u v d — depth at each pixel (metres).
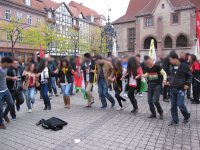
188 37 27.78
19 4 28.39
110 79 6.13
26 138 4.09
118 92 6.16
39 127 4.79
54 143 3.80
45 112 6.24
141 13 31.20
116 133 4.22
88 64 7.42
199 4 29.27
